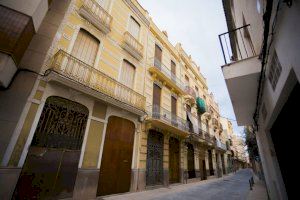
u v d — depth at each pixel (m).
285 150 4.43
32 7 4.88
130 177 9.09
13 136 5.21
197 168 16.31
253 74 4.93
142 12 13.55
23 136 5.45
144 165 10.02
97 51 8.80
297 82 2.90
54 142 6.28
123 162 8.91
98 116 8.05
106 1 10.22
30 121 5.70
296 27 2.13
